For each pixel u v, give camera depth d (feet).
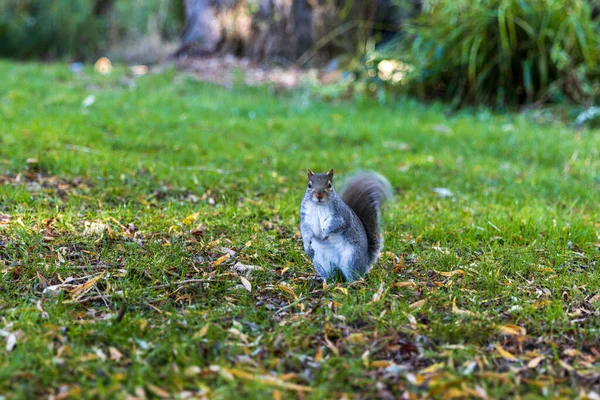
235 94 55.21
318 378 14.52
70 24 76.38
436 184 32.78
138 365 14.61
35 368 14.38
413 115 50.14
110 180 29.63
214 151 36.73
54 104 46.78
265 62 66.28
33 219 23.68
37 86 51.96
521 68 54.29
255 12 66.13
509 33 53.52
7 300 17.65
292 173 33.50
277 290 19.36
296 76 62.13
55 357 14.76
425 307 18.28
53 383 13.87
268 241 23.24
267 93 56.08
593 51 53.36
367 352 15.65
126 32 78.23
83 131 38.47
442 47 53.52
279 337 16.17
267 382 14.03
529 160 39.22
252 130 42.47
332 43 65.51
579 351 16.17
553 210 27.99
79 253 21.16
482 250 23.47
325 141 41.06
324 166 34.96
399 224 25.71
